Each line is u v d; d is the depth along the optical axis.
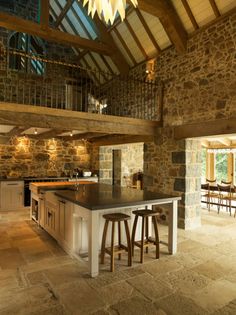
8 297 2.39
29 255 3.44
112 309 2.22
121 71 6.95
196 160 5.22
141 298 2.41
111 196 3.43
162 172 5.58
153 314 2.16
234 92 4.16
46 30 5.75
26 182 6.72
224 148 8.80
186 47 5.12
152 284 2.68
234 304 2.33
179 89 5.28
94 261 2.85
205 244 4.00
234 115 4.15
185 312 2.20
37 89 7.72
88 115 4.74
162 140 5.60
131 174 8.70
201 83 4.77
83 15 6.88
